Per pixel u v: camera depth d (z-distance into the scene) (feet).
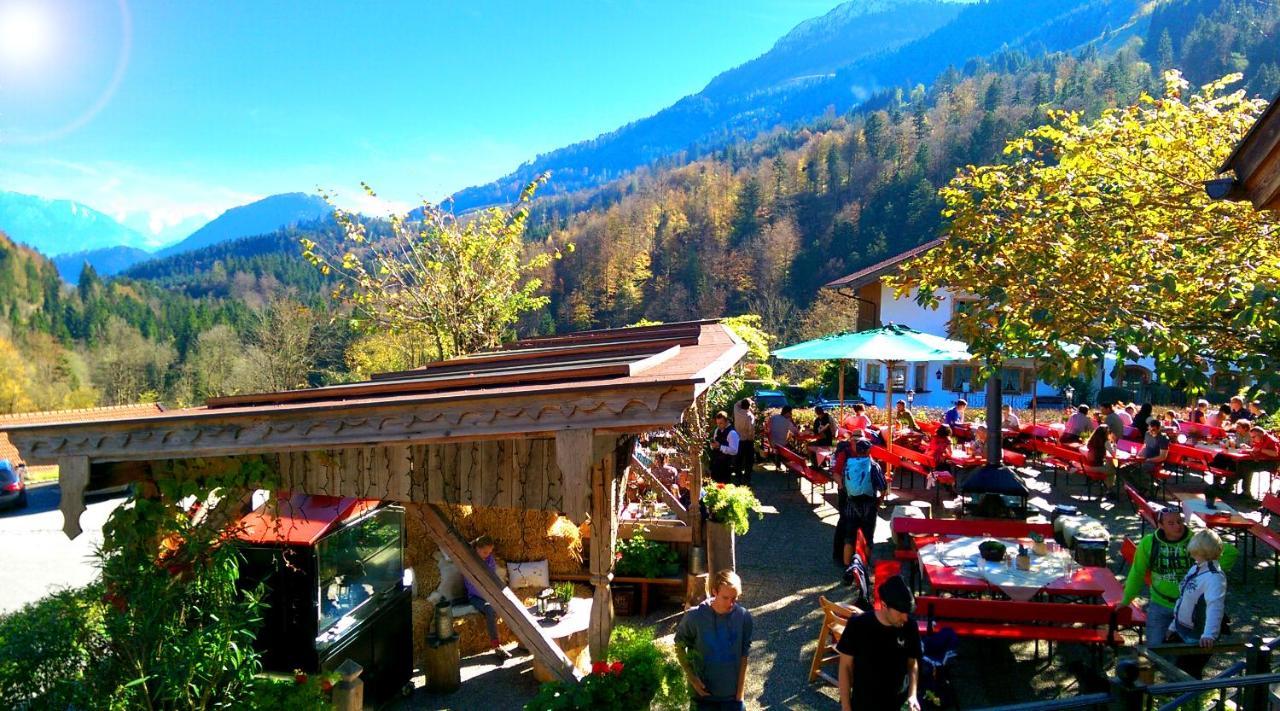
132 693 14.57
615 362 16.11
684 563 28.25
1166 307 20.61
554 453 15.42
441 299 53.72
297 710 15.38
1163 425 48.52
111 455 15.78
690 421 28.81
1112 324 20.18
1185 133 27.25
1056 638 19.24
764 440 54.24
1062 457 43.65
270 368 144.25
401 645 21.40
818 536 35.42
